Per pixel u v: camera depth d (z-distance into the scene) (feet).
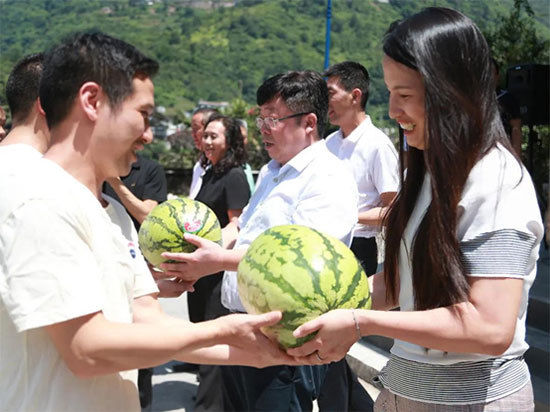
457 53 6.17
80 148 5.98
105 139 5.96
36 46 165.58
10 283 5.34
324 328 6.07
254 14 219.82
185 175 64.23
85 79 5.81
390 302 7.80
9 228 5.42
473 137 6.15
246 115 84.28
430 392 6.75
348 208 10.13
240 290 6.56
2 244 5.44
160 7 237.25
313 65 196.85
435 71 6.11
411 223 7.04
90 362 5.50
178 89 192.03
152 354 5.62
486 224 6.03
